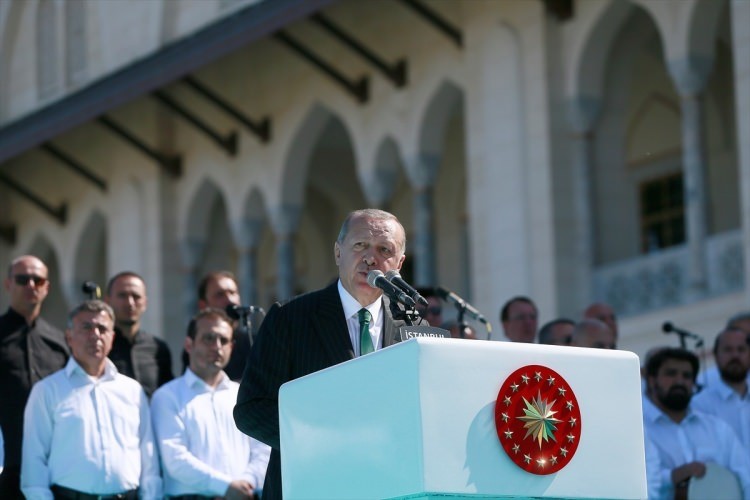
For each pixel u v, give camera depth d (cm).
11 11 4931
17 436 1820
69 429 1669
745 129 3203
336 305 1088
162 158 5112
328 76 4581
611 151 3862
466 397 843
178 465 1708
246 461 1761
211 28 4084
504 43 3953
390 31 4353
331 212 5906
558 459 870
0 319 1878
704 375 2158
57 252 5653
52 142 5322
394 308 1010
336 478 884
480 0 4041
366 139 4466
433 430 829
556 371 878
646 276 3688
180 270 5178
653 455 1823
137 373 1948
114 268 5344
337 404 889
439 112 4272
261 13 3934
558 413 873
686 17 3531
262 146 4853
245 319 1919
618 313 3744
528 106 3888
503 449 852
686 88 3550
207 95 4684
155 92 4794
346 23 4444
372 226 1056
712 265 3512
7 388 1836
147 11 4375
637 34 3888
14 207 5866
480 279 3997
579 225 3819
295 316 1087
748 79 3212
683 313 3488
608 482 888
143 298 1973
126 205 5291
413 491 829
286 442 933
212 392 1764
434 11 4166
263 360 1081
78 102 4578
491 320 3944
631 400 904
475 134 4050
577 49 3831
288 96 4750
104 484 1667
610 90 3875
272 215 4809
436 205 5431
